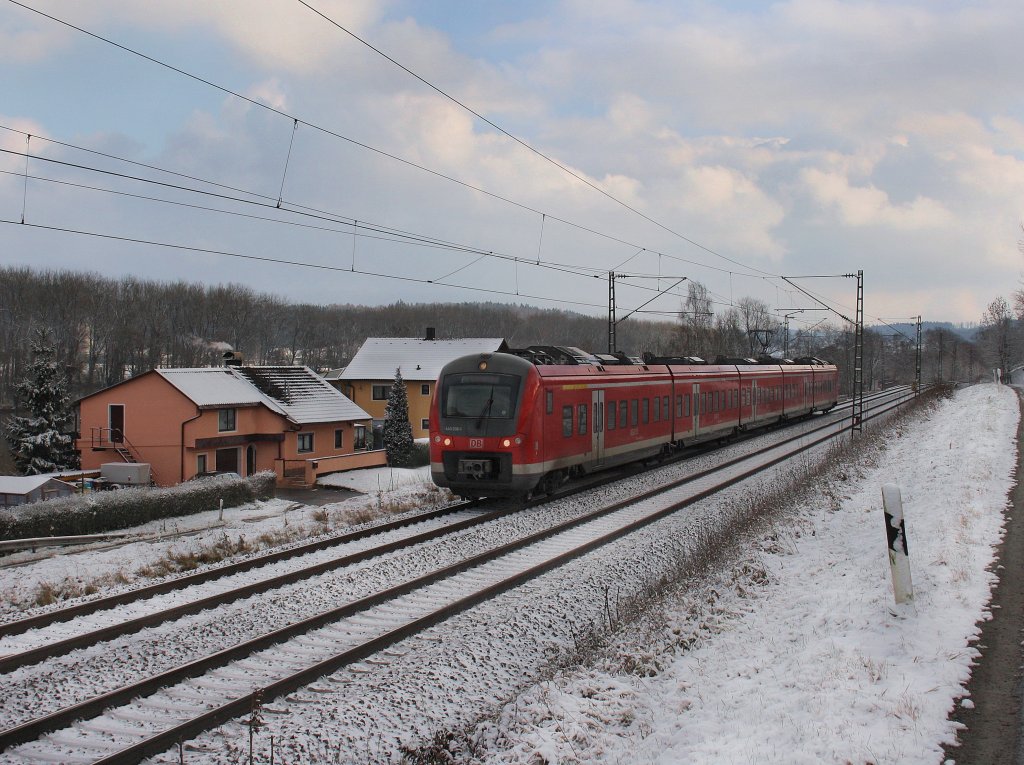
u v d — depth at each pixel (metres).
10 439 44.50
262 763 6.53
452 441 17.72
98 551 16.31
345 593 11.23
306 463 37.25
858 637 7.77
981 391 52.69
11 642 9.32
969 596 8.57
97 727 7.23
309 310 113.69
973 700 6.38
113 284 87.25
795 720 6.23
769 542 12.85
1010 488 14.46
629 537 14.95
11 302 76.12
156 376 36.28
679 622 9.41
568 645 9.62
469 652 8.94
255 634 9.63
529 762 6.28
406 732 7.10
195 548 15.03
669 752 6.09
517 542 14.05
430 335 58.38
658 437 24.95
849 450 25.30
